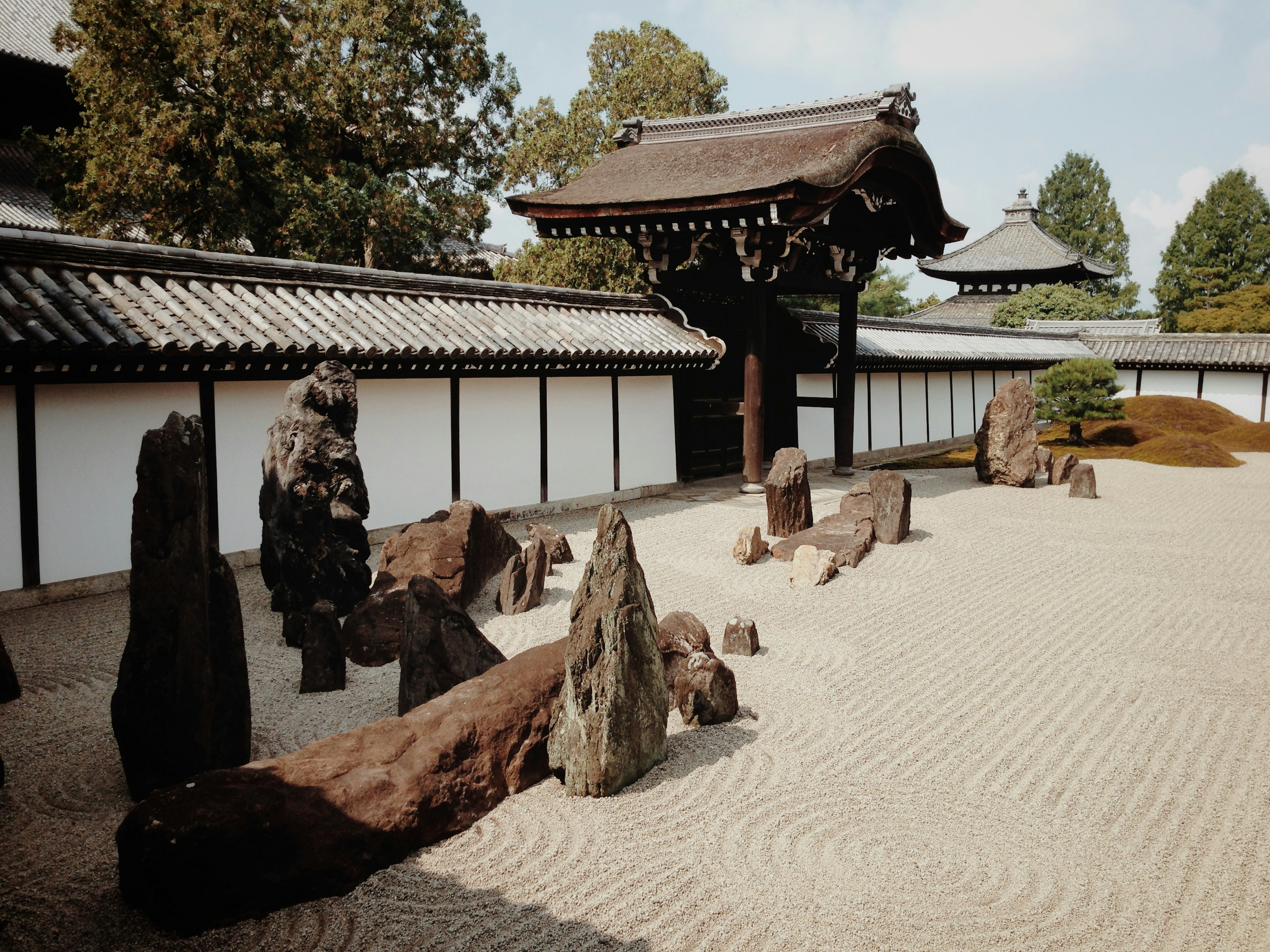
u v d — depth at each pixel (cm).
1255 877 505
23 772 595
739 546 1234
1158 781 621
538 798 578
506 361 1373
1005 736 692
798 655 870
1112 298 6800
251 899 446
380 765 520
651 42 3108
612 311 1758
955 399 2991
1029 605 1067
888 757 650
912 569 1228
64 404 978
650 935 441
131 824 441
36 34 2319
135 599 552
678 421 1883
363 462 1275
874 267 2059
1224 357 3391
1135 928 458
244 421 1138
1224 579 1198
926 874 503
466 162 2552
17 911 444
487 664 714
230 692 588
